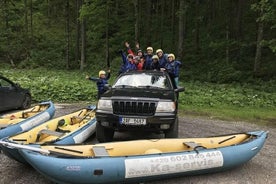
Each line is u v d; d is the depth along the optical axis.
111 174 5.73
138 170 5.88
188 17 42.06
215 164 6.52
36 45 42.59
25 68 36.72
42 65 38.06
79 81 22.42
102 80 11.76
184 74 28.27
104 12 32.78
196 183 6.31
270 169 7.18
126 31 40.06
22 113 10.70
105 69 33.75
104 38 42.62
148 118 7.89
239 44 29.94
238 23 33.50
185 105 16.12
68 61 36.53
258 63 26.61
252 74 26.33
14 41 42.84
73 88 18.36
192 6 43.09
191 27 40.75
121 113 8.02
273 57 29.84
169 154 6.24
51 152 5.80
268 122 12.95
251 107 16.47
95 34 36.31
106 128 8.35
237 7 35.75
